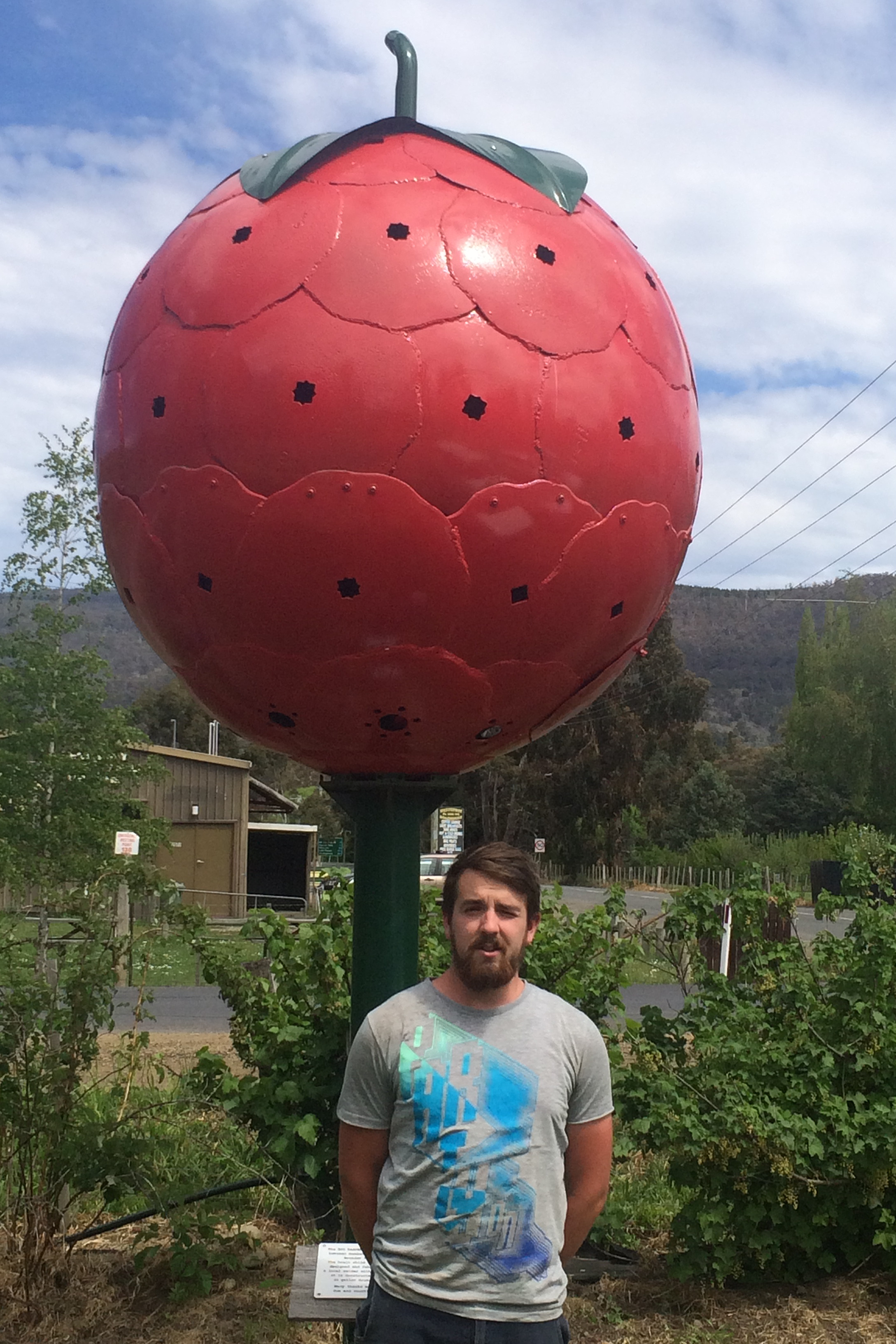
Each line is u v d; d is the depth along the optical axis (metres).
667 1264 4.38
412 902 3.68
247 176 3.38
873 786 42.97
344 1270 3.16
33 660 15.38
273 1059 4.65
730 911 5.17
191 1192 4.51
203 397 3.08
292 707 3.34
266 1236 4.71
